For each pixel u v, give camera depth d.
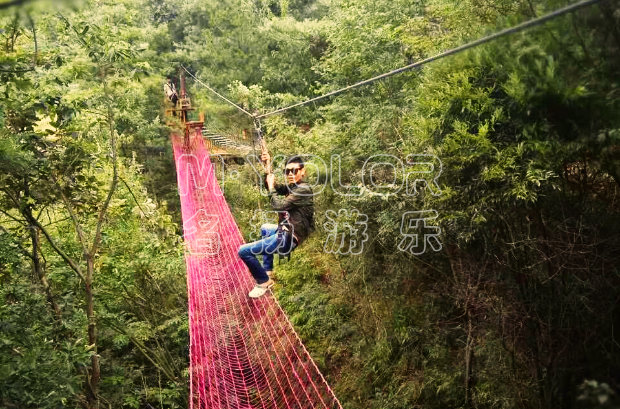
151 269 9.27
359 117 9.68
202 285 8.93
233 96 17.39
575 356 4.75
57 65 6.08
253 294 5.80
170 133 17.22
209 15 23.39
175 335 9.74
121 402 7.92
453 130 5.11
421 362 7.02
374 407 7.05
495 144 4.64
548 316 4.87
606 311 4.52
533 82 3.70
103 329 9.27
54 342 6.02
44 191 6.46
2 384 4.70
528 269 5.01
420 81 7.60
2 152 5.41
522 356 5.38
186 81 22.91
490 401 5.69
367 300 8.22
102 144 7.82
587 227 4.46
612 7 3.11
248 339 7.86
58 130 6.33
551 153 4.04
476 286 5.48
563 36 3.41
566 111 3.63
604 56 3.26
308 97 17.48
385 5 10.93
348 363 8.08
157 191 18.36
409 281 7.45
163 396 8.45
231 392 6.94
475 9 5.70
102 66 6.64
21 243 6.77
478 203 4.92
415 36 9.21
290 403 7.05
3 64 5.28
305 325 8.98
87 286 6.56
